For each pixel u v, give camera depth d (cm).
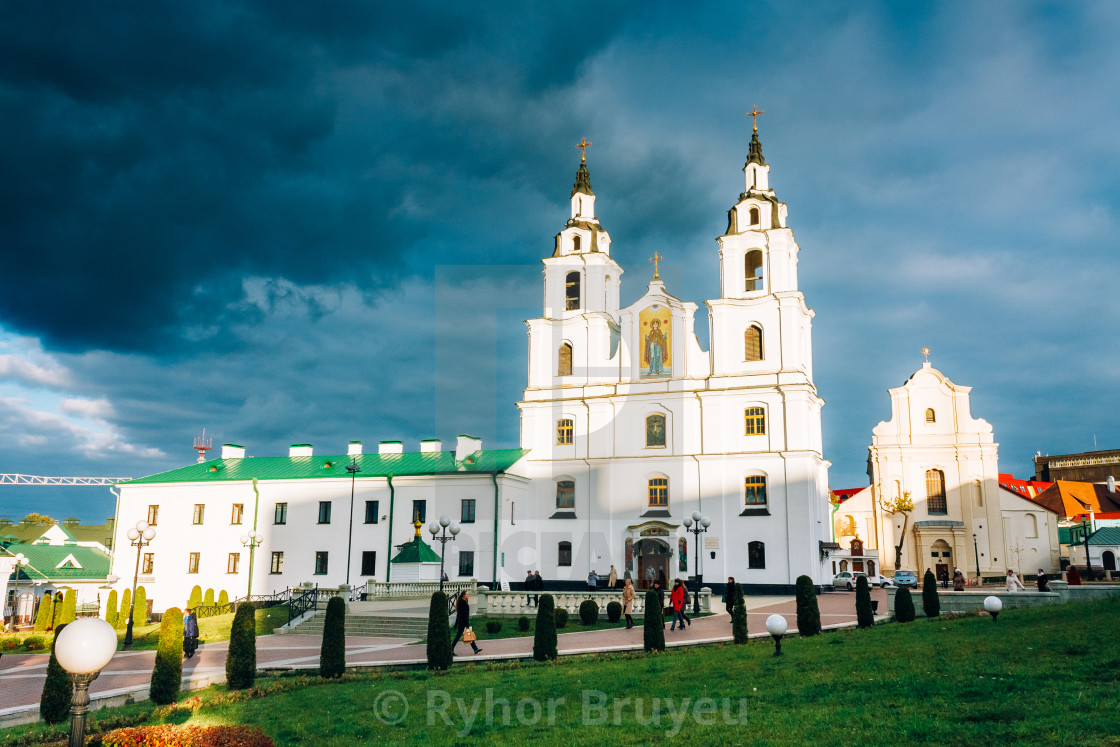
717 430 5650
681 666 2177
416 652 2814
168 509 6406
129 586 6312
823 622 3309
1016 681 1653
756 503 5503
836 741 1345
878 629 2827
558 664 2375
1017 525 7450
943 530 7350
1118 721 1312
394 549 5778
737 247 5925
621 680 2003
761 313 5753
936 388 7631
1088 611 2511
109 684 2388
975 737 1299
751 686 1844
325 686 2153
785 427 5512
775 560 5353
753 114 6309
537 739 1513
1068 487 9138
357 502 5959
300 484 6131
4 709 2038
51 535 8538
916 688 1672
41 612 4928
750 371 5688
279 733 1647
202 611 5125
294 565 6003
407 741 1552
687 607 4175
